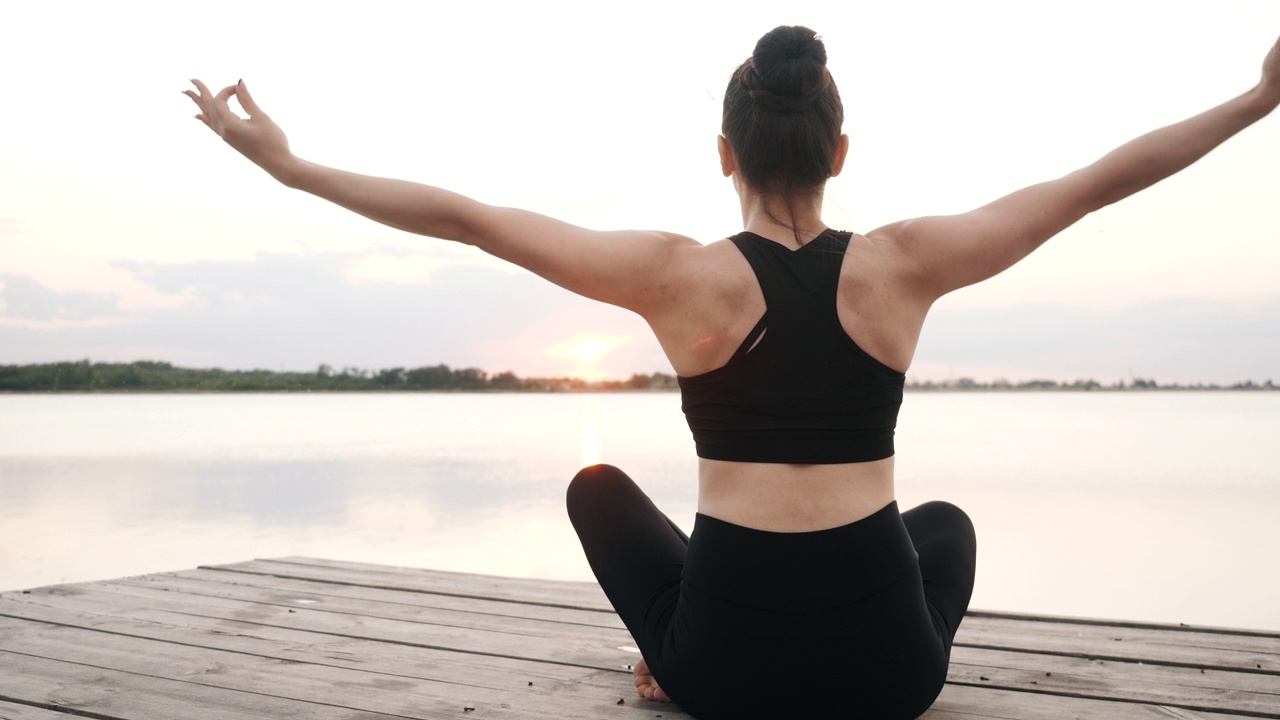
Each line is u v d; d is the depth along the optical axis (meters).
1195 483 13.26
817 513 1.38
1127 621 2.74
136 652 2.42
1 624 2.77
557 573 6.22
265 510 9.95
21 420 42.50
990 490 12.43
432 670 2.25
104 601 3.12
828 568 1.38
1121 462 17.80
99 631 2.68
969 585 1.73
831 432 1.36
